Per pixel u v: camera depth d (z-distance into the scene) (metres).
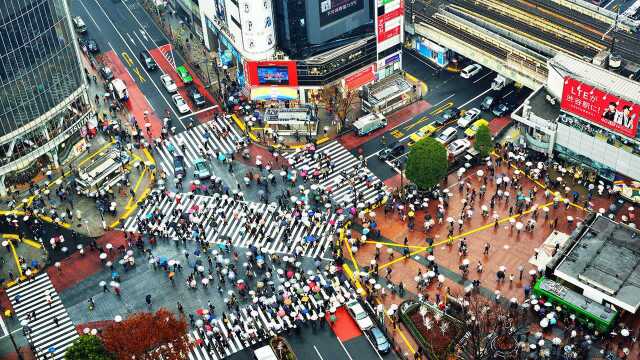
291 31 161.75
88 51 191.00
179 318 133.25
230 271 138.12
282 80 168.62
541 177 151.25
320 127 167.50
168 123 170.62
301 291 134.38
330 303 132.25
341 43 165.50
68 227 150.12
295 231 145.62
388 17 166.88
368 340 127.94
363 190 152.38
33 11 146.50
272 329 130.00
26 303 138.38
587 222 136.75
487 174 153.25
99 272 142.50
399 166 156.50
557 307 127.81
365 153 160.62
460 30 173.25
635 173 144.12
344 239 143.62
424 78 176.75
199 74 183.12
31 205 154.62
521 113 156.88
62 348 131.12
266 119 165.38
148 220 149.12
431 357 124.00
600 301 126.06
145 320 122.38
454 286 134.88
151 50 190.88
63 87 158.00
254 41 163.75
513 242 141.00
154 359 121.88
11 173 157.62
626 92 138.25
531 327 127.50
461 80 175.25
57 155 162.12
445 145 159.38
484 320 125.81
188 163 162.00
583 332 126.00
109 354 120.31
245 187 155.38
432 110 168.75
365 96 169.62
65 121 161.00
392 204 148.88
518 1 178.00
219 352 127.75
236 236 146.00
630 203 145.38
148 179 158.88
